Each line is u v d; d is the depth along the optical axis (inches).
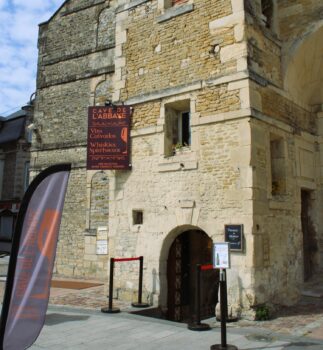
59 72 560.1
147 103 347.9
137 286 329.1
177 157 319.6
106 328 245.1
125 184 351.6
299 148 352.2
